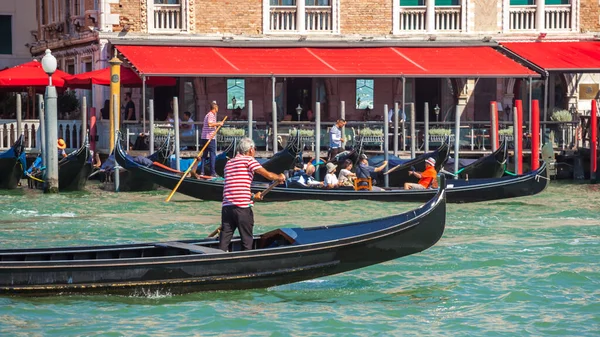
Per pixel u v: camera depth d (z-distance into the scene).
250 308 18.95
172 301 19.16
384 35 46.31
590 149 41.91
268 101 46.91
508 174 39.28
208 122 37.34
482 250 24.77
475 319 18.48
